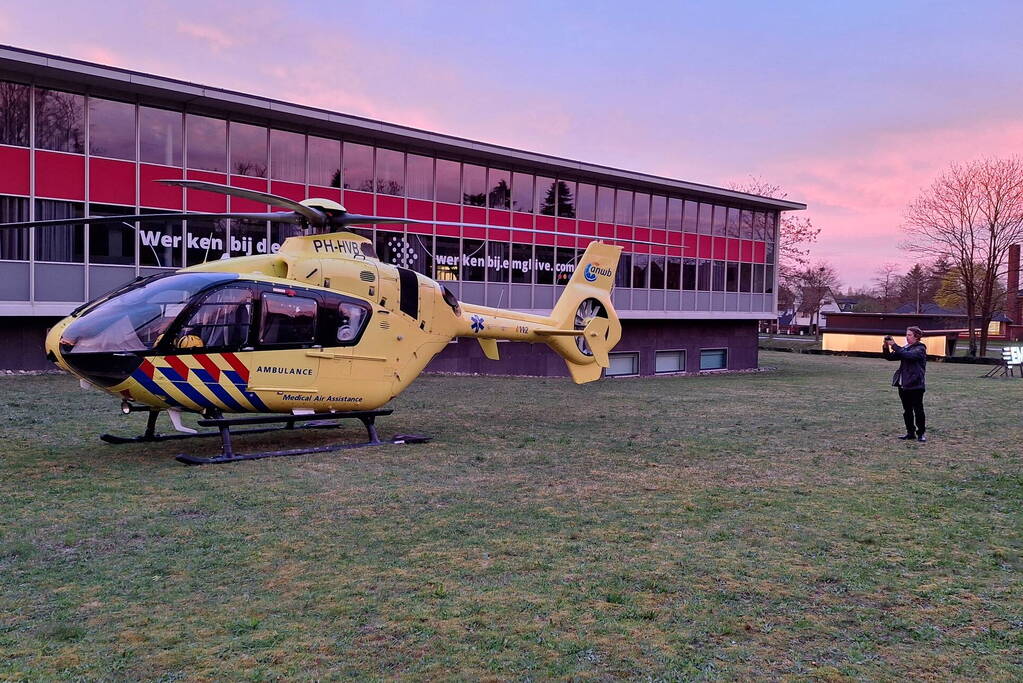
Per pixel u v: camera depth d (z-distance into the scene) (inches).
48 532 259.4
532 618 195.9
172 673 161.6
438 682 160.7
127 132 788.6
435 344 479.8
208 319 370.9
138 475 348.5
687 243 1374.3
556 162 1111.6
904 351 519.2
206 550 245.4
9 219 725.9
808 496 344.2
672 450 464.1
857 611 205.5
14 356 756.0
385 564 235.9
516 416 616.4
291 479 350.9
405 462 402.0
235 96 812.0
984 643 185.6
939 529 290.4
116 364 348.2
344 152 944.3
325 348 413.4
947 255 1969.7
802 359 1850.4
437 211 1035.9
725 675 166.7
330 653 173.0
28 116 732.0
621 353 1285.7
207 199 837.8
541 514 301.3
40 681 156.9
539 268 1153.4
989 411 715.4
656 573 232.5
